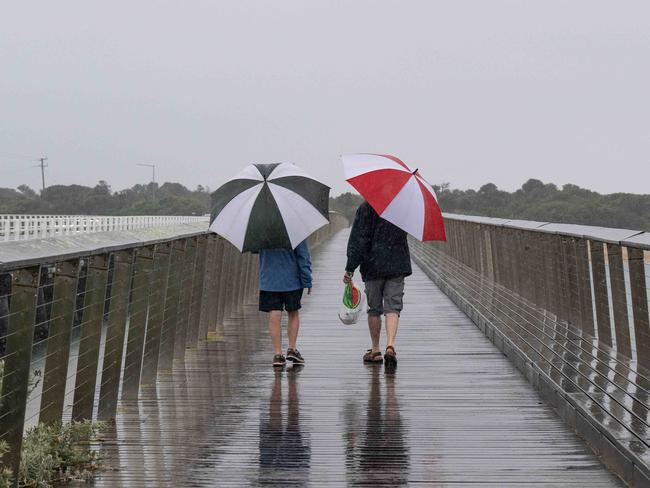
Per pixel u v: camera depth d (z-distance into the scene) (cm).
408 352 1315
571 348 1154
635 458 639
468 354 1295
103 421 839
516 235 1844
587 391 875
